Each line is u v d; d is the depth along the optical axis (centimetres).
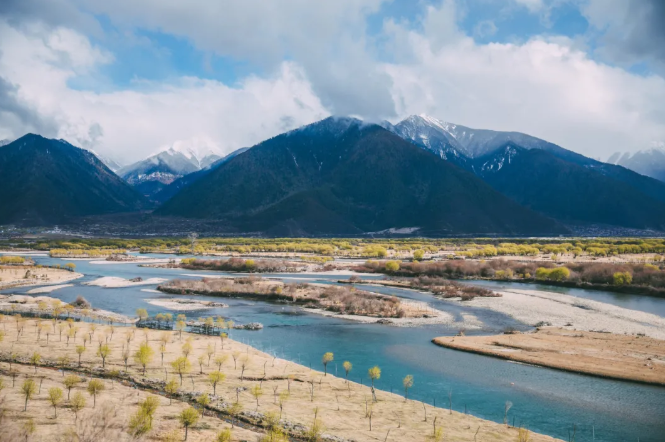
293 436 3825
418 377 5738
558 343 7219
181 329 7550
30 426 3391
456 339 7538
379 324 8850
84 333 7044
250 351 6575
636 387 5409
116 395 4481
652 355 6531
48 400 4200
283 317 9462
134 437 3453
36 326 7412
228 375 5369
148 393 4669
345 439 3800
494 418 4541
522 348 6931
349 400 4775
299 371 5688
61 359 5616
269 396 4762
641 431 4281
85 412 3938
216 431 3797
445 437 3925
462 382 5566
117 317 8919
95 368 5353
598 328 8431
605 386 5438
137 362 5647
